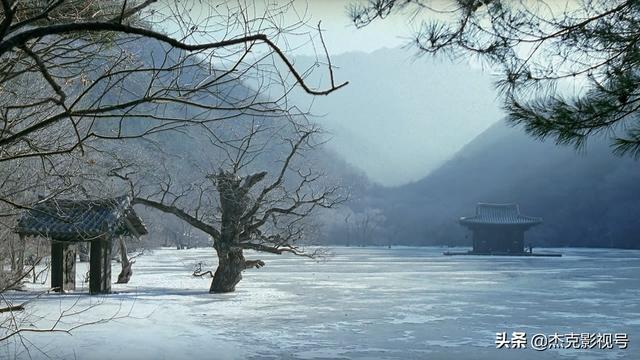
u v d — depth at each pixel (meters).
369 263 70.56
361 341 17.91
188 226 73.56
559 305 27.61
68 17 4.58
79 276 38.47
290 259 81.19
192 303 25.98
